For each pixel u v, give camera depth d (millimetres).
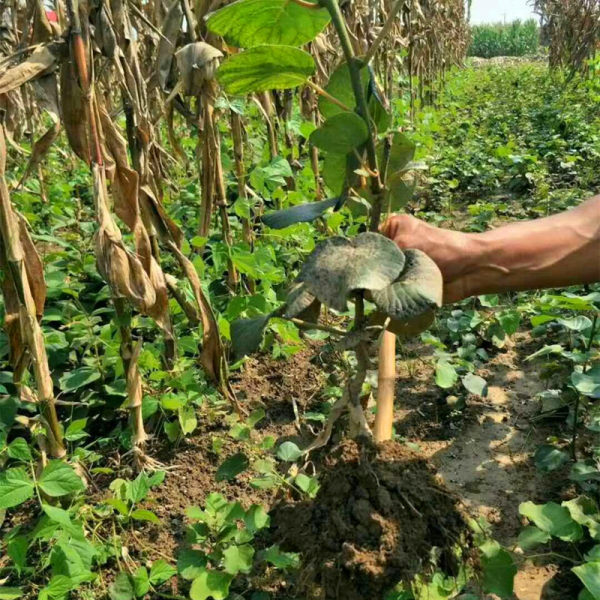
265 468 1896
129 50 2135
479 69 22125
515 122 9156
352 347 1346
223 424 2521
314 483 1722
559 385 2676
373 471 1425
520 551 1925
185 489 2225
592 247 1571
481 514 2104
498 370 2932
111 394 2549
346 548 1359
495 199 5582
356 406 1446
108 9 1963
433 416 2611
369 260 1124
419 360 2998
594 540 1834
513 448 2416
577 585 1788
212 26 1321
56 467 1716
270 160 3658
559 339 2963
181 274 3342
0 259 1819
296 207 1350
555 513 1717
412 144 1311
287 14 1294
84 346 2877
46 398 1939
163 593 1809
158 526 2059
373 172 1265
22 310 1842
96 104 1907
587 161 6184
